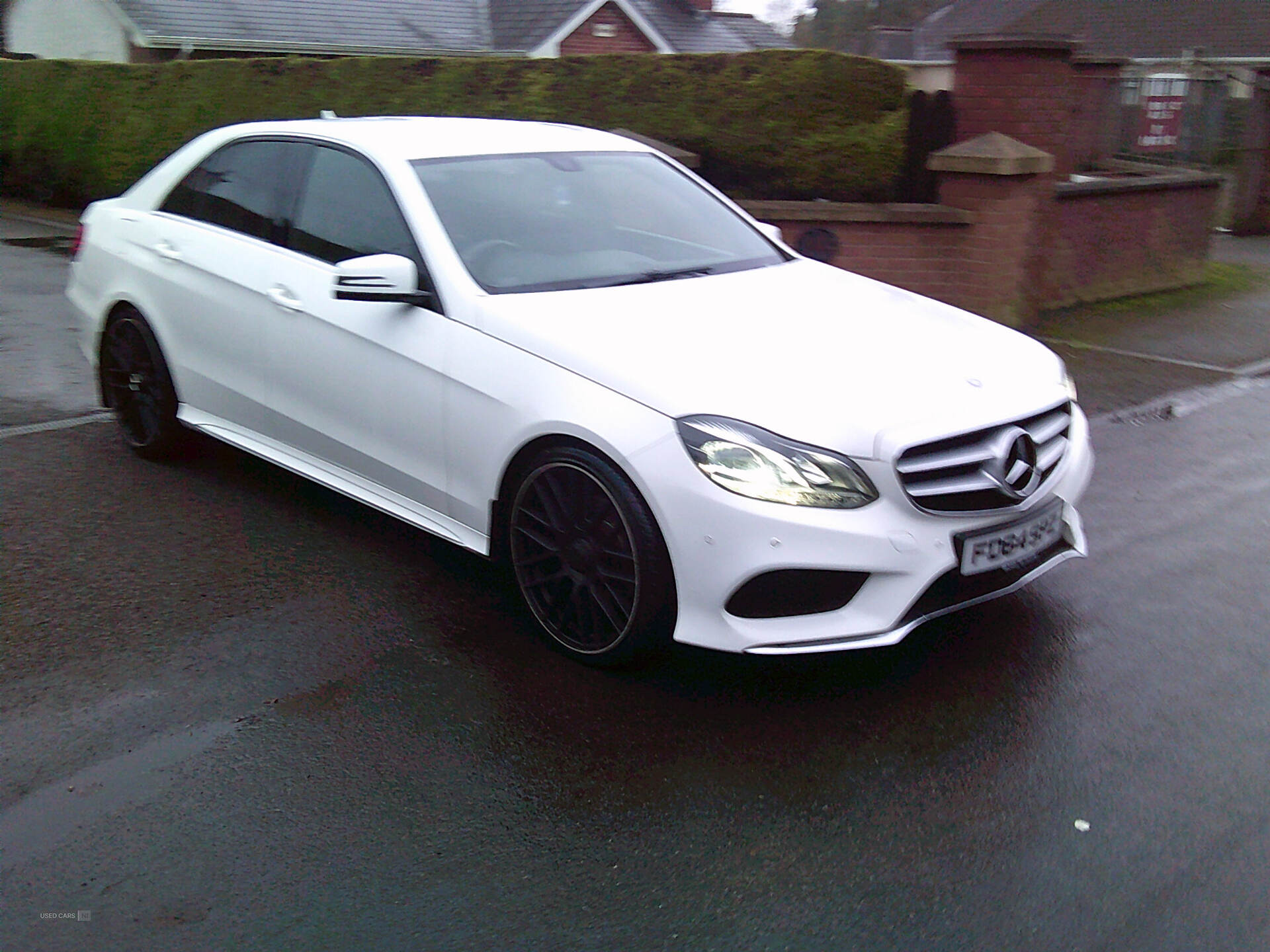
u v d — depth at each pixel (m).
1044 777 3.25
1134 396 7.55
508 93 11.70
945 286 9.16
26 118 15.87
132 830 2.96
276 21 24.91
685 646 3.96
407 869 2.85
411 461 4.21
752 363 3.63
